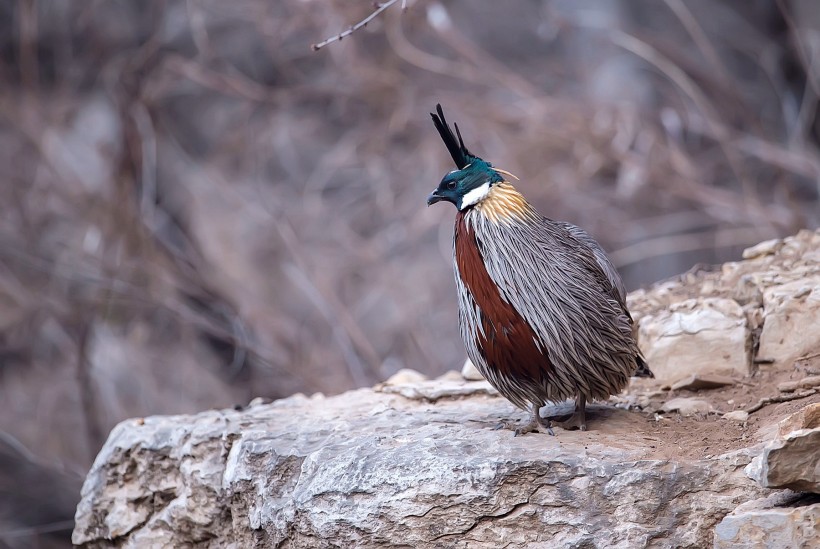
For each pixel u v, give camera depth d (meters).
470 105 16.50
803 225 14.61
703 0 19.66
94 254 16.19
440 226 16.58
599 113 15.96
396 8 15.77
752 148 15.66
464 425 7.09
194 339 16.42
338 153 17.39
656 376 8.02
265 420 7.68
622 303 7.25
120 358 16.30
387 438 6.75
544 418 7.27
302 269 15.62
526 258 6.68
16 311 16.06
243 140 17.94
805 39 17.25
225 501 7.24
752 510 5.85
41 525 15.20
